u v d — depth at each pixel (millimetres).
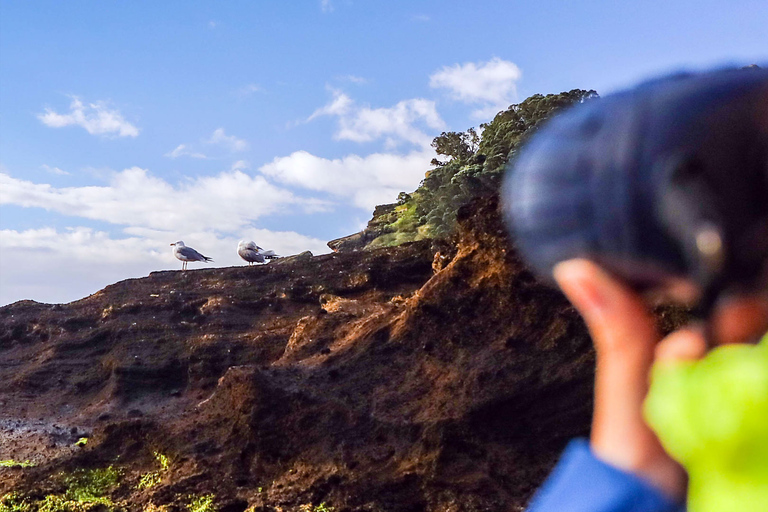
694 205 692
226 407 15445
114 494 14070
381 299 26484
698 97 742
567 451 856
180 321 27484
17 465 16547
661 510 762
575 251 765
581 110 820
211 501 13156
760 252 682
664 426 727
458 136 37969
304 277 28875
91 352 26328
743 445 659
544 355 14641
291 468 13773
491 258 16391
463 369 14977
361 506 12523
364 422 14367
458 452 13273
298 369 16516
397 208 46312
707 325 708
